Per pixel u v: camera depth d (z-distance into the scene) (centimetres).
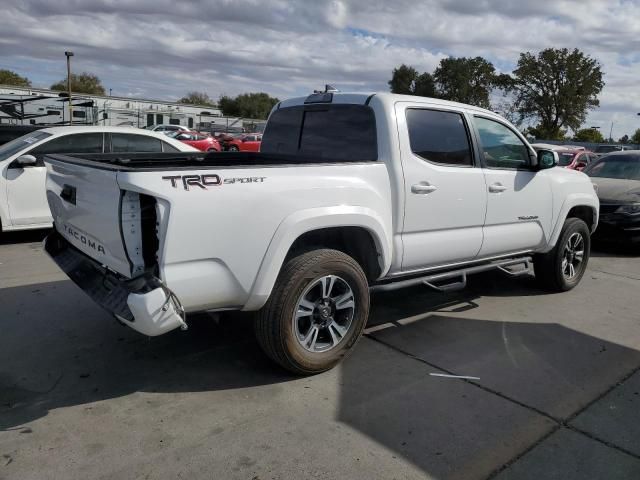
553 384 383
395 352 430
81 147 796
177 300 308
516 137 529
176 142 880
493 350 441
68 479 266
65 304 513
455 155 461
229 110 9631
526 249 552
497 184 491
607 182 920
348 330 390
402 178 412
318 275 362
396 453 295
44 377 372
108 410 331
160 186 297
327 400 350
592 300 588
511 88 7319
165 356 408
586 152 1706
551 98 7006
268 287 341
